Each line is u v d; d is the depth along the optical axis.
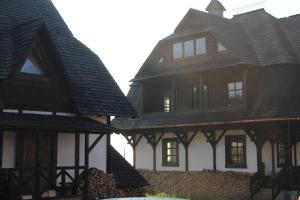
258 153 23.94
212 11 33.81
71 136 17.11
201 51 27.56
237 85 26.33
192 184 26.42
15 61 15.29
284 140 23.39
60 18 19.91
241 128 24.20
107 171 18.16
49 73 16.48
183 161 27.69
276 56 25.70
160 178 28.06
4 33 17.02
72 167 15.95
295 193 22.31
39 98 16.16
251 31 28.58
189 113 27.64
